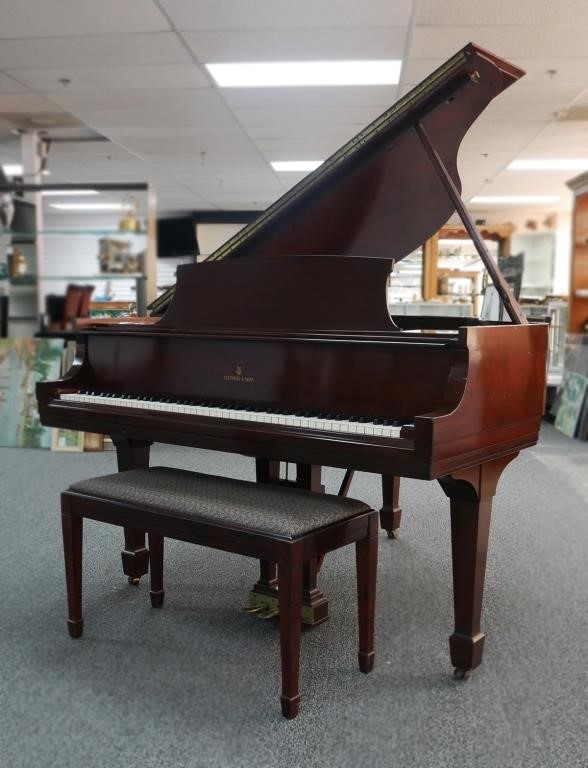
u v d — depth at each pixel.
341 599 2.71
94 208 13.78
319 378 2.25
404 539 3.43
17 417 5.71
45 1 4.81
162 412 2.38
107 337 2.75
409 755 1.77
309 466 2.44
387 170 2.54
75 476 4.71
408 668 2.20
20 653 2.26
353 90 6.81
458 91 2.38
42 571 2.96
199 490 2.24
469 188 12.49
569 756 1.76
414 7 4.93
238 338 2.38
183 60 5.96
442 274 5.75
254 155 9.73
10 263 6.74
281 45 5.64
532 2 4.83
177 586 2.81
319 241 2.71
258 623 2.49
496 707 1.98
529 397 2.27
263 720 1.91
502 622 2.52
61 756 1.76
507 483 4.54
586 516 3.83
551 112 7.59
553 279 15.45
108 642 2.34
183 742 1.81
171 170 10.78
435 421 1.84
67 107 7.35
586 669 2.19
